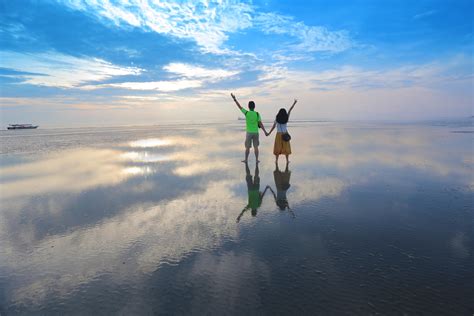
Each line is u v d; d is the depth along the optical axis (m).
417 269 2.66
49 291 2.51
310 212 4.39
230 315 2.12
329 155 10.26
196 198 5.34
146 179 6.96
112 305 2.29
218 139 18.03
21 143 16.39
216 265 2.86
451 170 7.23
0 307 2.31
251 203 4.98
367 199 5.00
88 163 9.27
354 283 2.47
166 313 2.17
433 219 3.96
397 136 17.30
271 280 2.56
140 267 2.87
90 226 4.01
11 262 3.04
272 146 14.61
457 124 33.34
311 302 2.24
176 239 3.52
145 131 26.97
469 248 3.06
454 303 2.18
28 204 5.05
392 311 2.11
